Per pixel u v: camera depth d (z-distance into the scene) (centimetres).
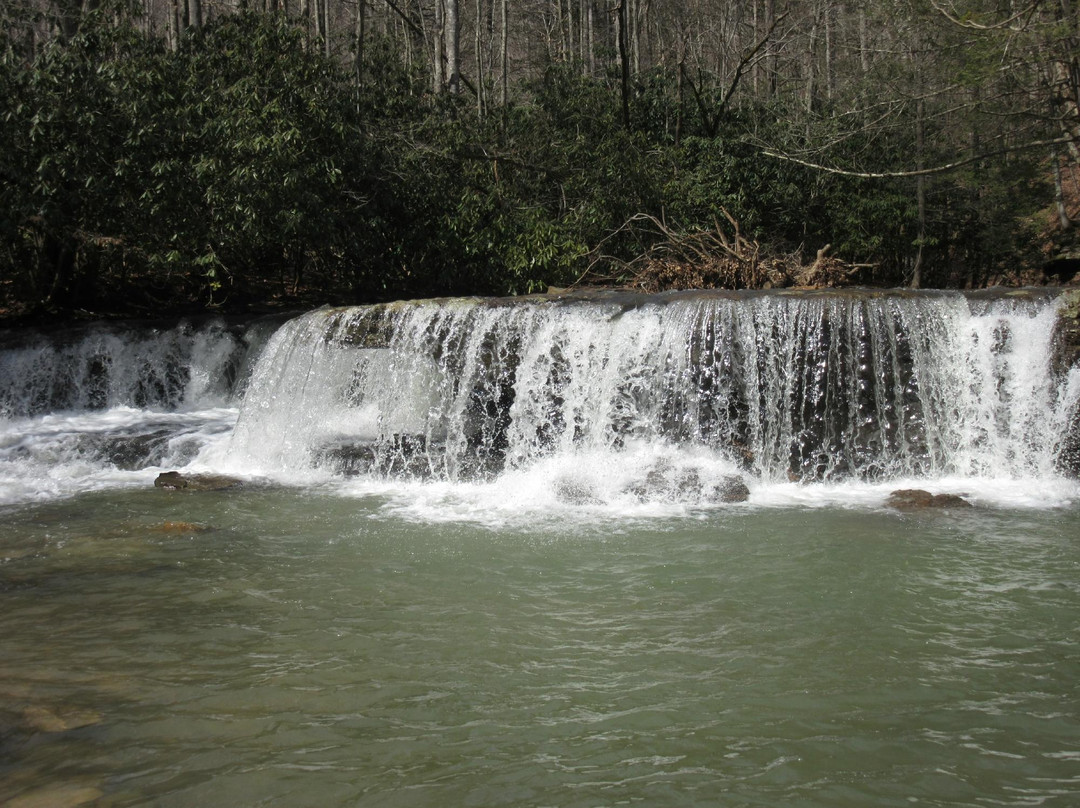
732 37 3453
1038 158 2258
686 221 1903
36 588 713
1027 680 530
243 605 671
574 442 1153
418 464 1137
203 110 1642
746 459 1085
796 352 1091
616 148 1933
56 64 1565
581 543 833
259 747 462
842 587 698
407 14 3419
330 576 742
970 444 1085
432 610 661
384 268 1948
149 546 835
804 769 436
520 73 4066
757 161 2125
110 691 526
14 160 1545
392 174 1870
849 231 2189
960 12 1842
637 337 1133
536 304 1184
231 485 1101
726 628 619
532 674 548
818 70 3102
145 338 1576
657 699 513
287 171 1619
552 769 439
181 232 1636
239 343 1603
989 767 436
